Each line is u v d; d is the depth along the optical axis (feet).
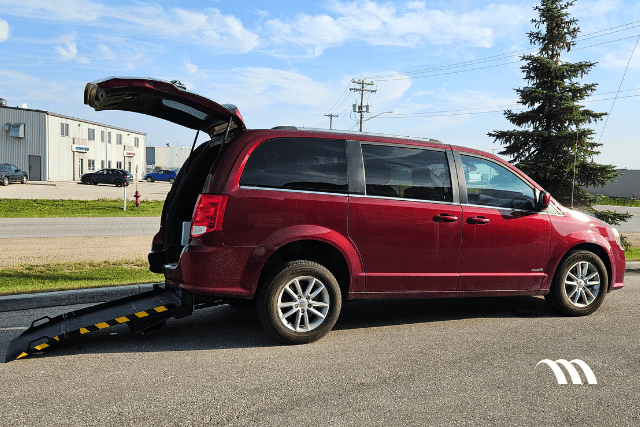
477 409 10.09
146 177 187.32
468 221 16.03
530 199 17.40
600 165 41.29
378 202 14.99
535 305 19.83
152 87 13.09
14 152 161.17
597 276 18.19
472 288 16.35
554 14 42.91
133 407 10.10
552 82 42.57
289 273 14.07
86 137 187.32
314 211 14.29
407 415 9.79
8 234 38.52
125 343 14.51
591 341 14.85
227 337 15.14
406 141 15.97
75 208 67.51
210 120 15.69
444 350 13.94
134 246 33.91
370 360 13.08
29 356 13.30
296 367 12.53
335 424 9.38
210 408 10.07
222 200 13.56
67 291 19.54
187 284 13.65
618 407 10.27
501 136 44.45
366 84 161.89
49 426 9.24
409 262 15.40
